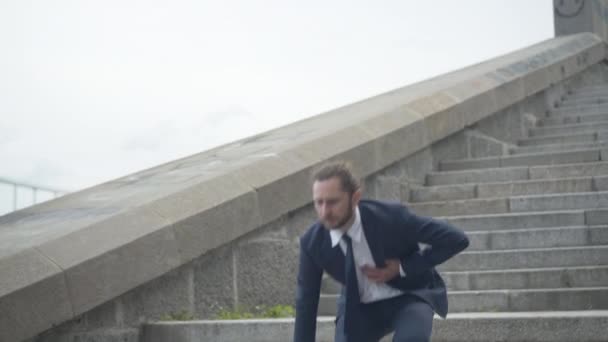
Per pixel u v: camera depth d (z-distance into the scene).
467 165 10.48
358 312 3.93
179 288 6.72
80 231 6.07
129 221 6.32
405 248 3.90
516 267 7.54
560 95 14.34
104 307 6.09
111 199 7.21
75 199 7.70
